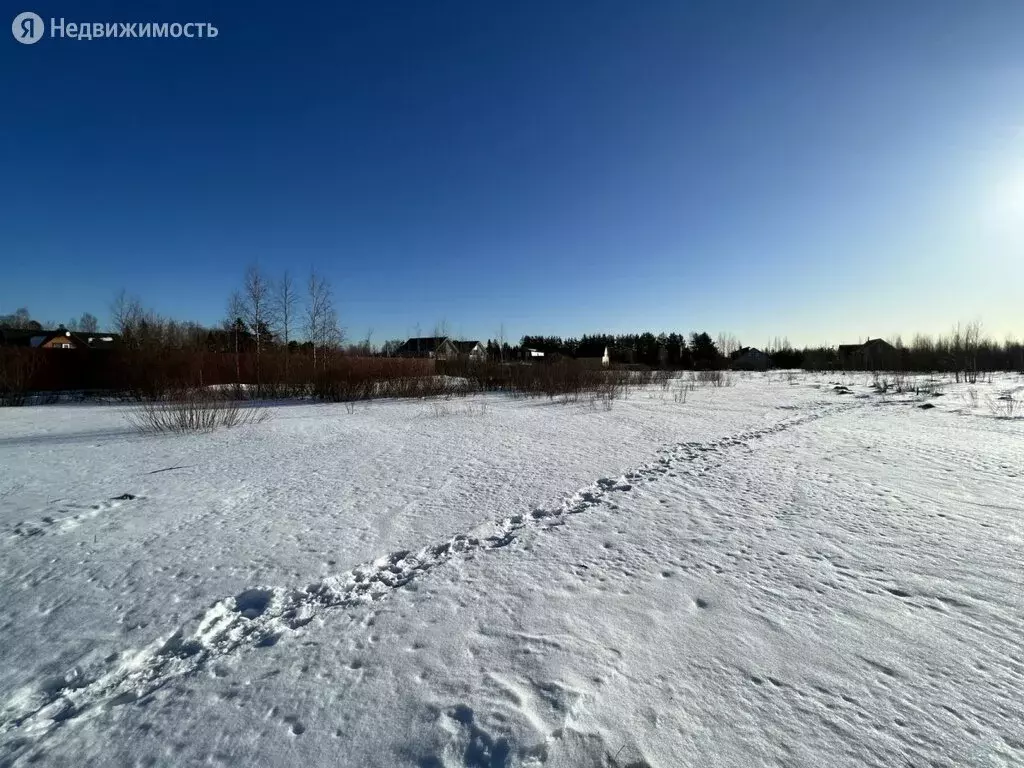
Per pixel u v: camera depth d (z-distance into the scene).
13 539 3.58
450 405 13.95
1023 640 2.18
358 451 7.04
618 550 3.29
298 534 3.67
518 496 4.68
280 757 1.60
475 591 2.72
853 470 5.53
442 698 1.85
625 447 7.22
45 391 17.66
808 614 2.42
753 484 4.95
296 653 2.17
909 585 2.72
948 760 1.55
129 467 6.05
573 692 1.87
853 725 1.70
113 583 2.88
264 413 11.50
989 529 3.57
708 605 2.53
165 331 23.25
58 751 1.63
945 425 9.15
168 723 1.76
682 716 1.74
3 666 2.11
